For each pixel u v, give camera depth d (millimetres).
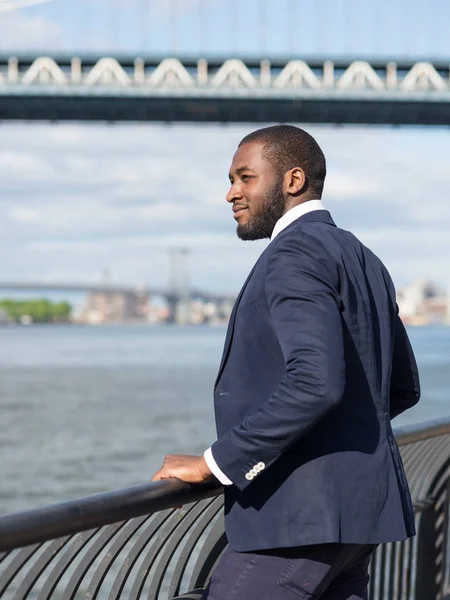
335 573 2082
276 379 2021
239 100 73250
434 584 3594
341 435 2033
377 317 2154
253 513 2035
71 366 73188
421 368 71250
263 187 2201
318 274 1999
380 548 3453
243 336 2072
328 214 2215
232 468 1968
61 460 23969
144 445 26938
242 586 2051
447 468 3635
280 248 2043
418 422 3252
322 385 1884
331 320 1952
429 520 3607
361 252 2176
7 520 1648
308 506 1989
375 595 3354
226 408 2082
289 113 75750
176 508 2131
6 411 37344
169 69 73000
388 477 2059
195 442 27656
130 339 165875
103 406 39344
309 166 2211
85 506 1813
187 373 63688
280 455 1983
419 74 73188
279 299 1985
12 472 22000
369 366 2090
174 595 2406
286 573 2029
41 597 1958
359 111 75438
